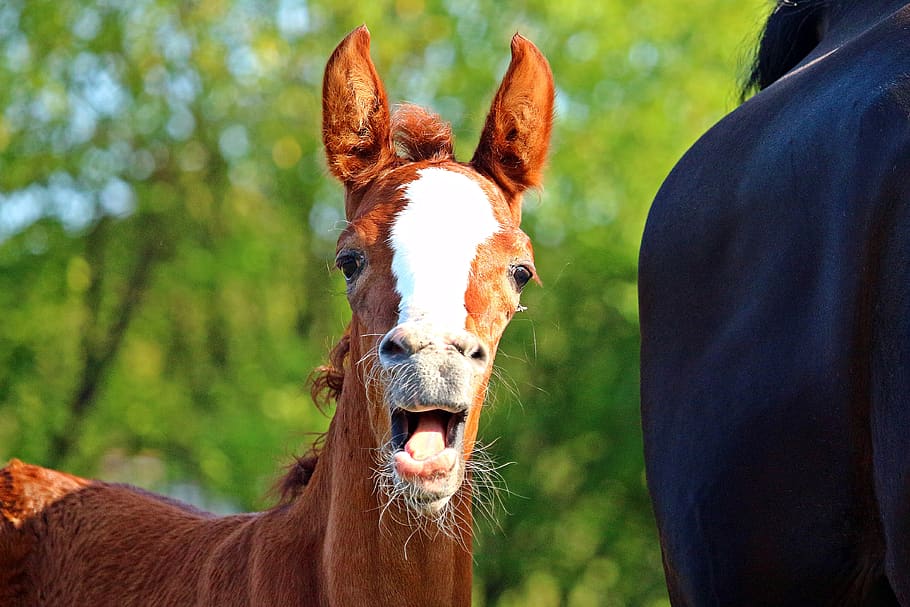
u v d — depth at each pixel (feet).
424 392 13.87
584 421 65.26
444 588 16.79
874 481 12.49
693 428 14.40
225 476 66.64
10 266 68.85
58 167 69.67
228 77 72.43
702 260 14.93
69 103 70.08
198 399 71.97
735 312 14.29
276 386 69.41
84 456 71.36
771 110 14.87
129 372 71.92
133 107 70.90
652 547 69.00
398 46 72.49
